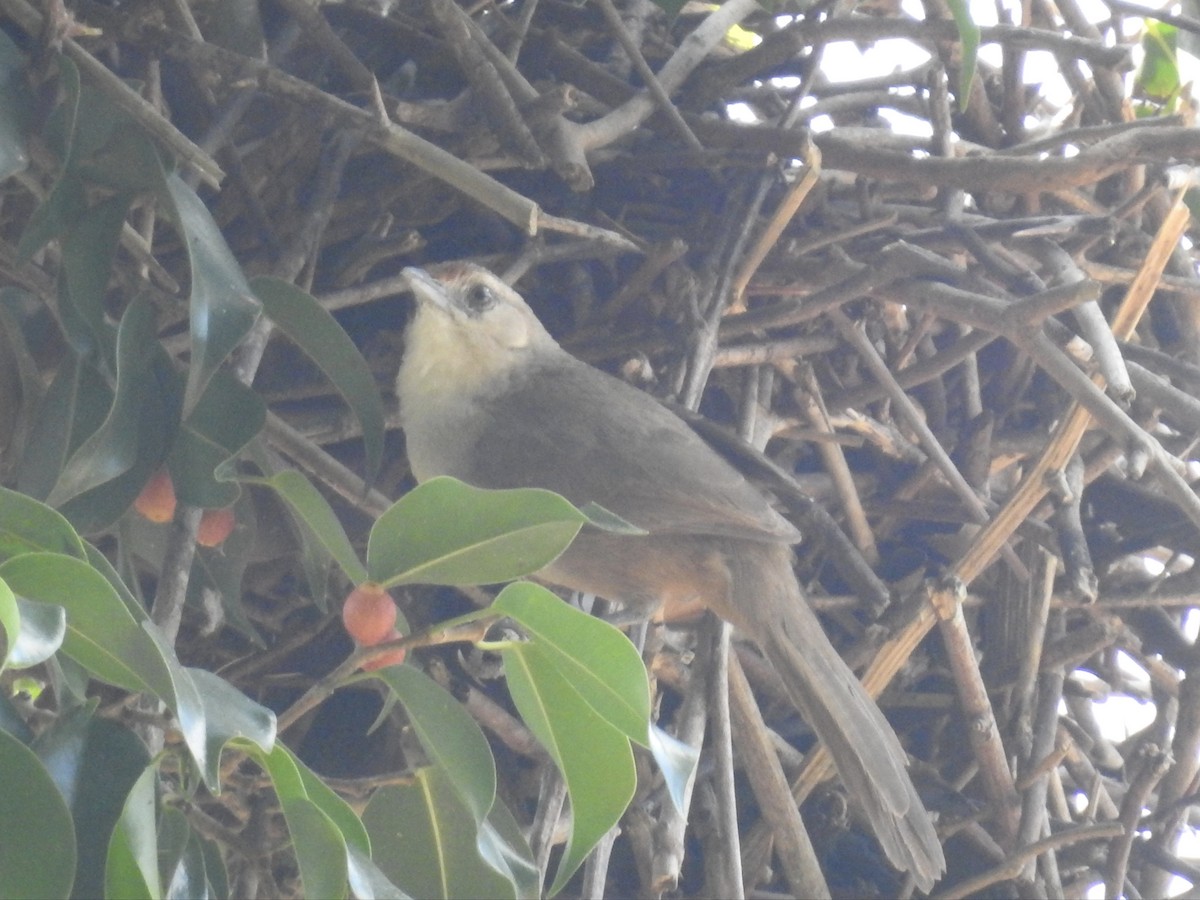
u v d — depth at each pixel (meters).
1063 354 7.23
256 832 5.34
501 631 6.92
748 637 7.86
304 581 7.65
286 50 7.60
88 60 5.05
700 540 7.45
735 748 7.99
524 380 7.89
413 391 7.96
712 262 8.01
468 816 4.83
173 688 3.66
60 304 4.96
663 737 4.25
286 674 7.59
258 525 7.14
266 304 5.47
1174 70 8.77
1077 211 8.84
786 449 8.91
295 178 7.41
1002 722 8.23
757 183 8.25
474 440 7.80
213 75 6.80
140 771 4.03
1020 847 7.39
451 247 8.70
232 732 3.78
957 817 7.95
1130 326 7.72
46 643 3.23
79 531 4.98
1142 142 7.45
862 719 7.15
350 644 7.81
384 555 4.36
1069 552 7.89
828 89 9.42
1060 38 7.69
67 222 5.02
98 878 3.86
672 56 8.39
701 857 7.91
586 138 7.36
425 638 4.33
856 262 8.20
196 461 5.15
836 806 8.00
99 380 5.03
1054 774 8.27
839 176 8.75
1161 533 8.39
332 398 7.74
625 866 7.82
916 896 8.15
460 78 8.26
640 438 7.54
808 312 8.03
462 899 4.76
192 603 5.93
